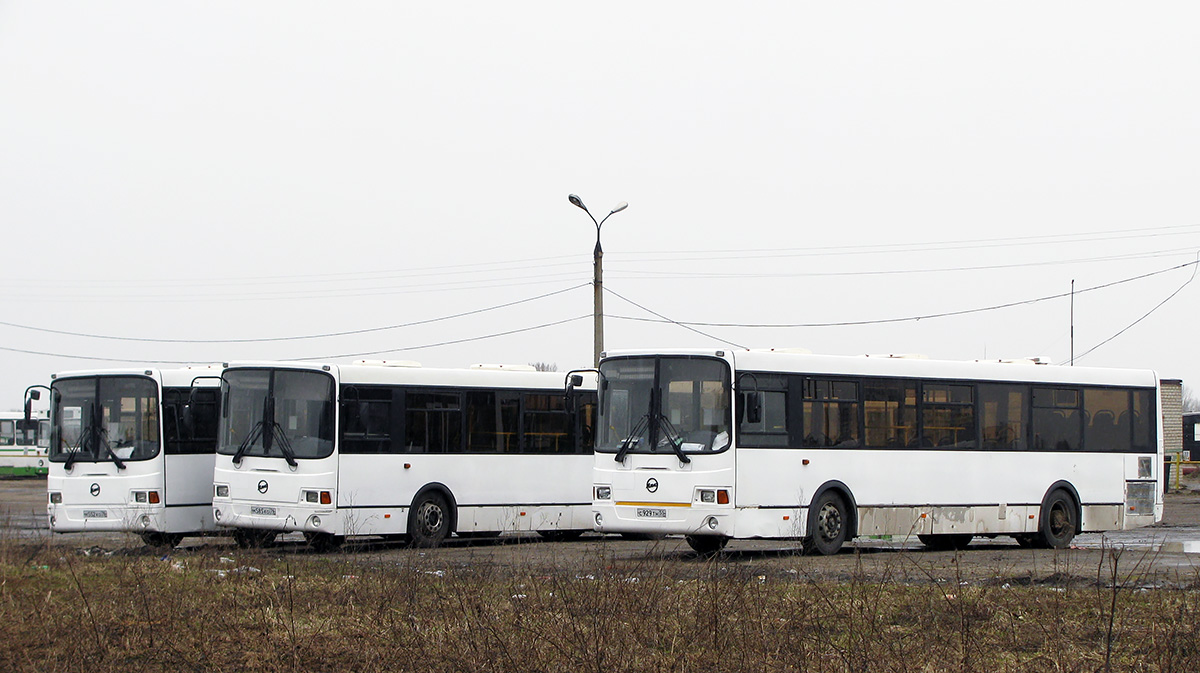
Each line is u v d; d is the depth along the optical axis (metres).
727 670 9.83
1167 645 10.32
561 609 11.93
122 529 21.45
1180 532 27.86
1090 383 23.91
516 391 23.61
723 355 19.19
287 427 21.19
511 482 23.34
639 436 19.44
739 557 20.00
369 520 21.36
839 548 20.34
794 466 19.70
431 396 22.45
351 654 10.53
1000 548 23.50
